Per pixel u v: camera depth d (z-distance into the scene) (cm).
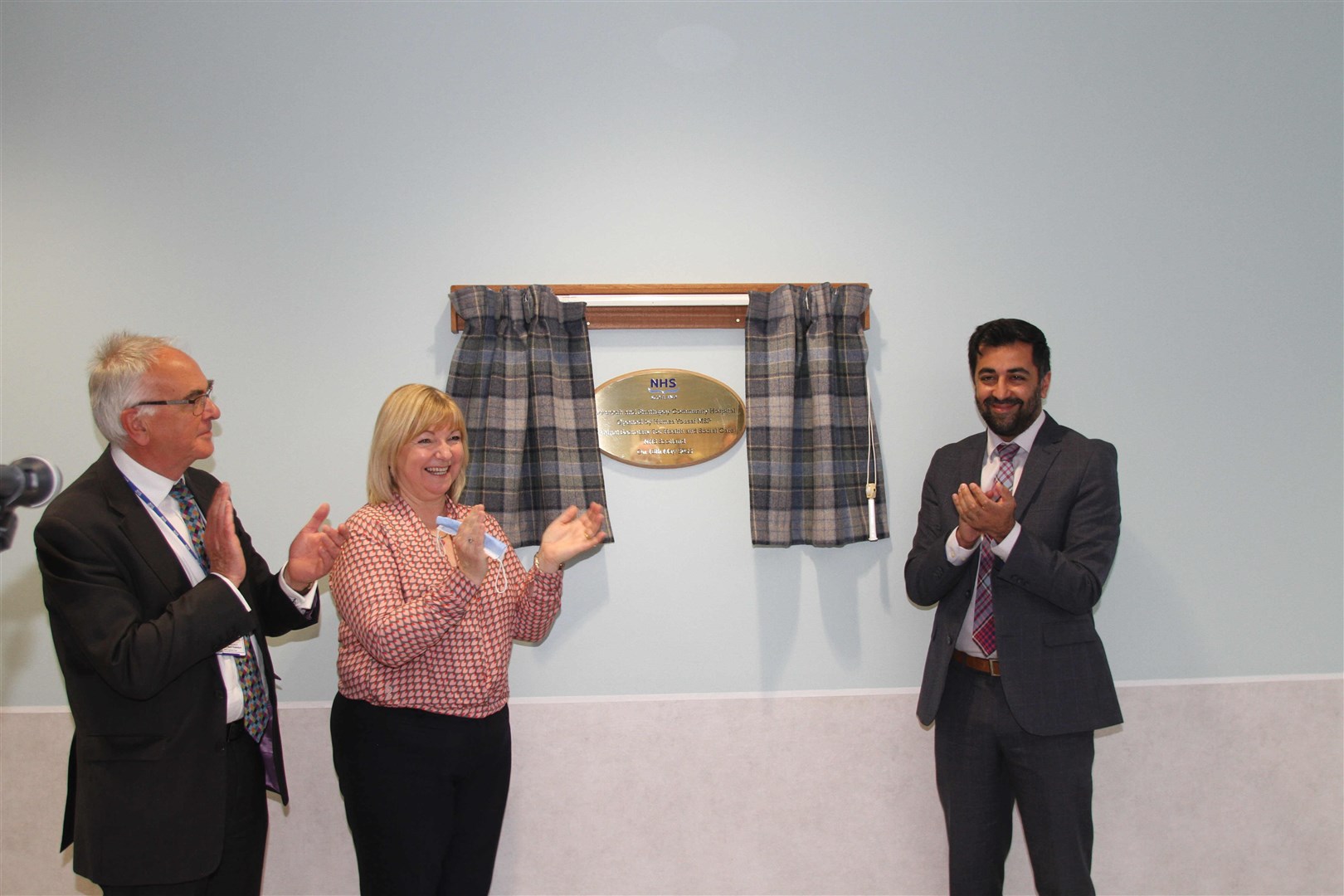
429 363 217
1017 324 186
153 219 215
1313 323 228
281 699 213
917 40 225
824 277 222
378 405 216
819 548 219
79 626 139
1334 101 228
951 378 223
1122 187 226
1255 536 225
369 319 217
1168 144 227
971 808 186
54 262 214
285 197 217
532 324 210
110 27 216
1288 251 228
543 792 215
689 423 217
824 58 223
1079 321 225
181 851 145
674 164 221
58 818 210
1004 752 183
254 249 216
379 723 162
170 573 152
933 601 189
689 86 221
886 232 223
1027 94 226
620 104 221
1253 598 225
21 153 214
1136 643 223
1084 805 180
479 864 175
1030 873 217
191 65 216
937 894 219
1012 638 178
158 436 152
